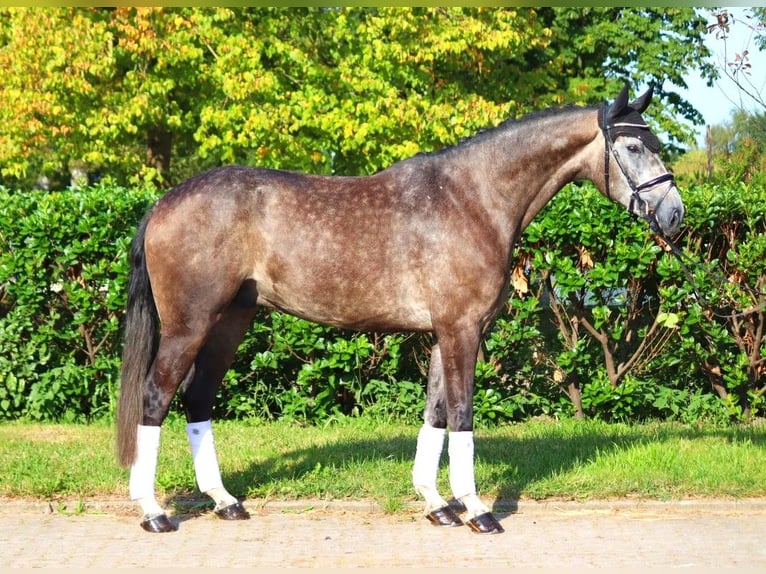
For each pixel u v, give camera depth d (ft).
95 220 26.53
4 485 19.54
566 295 27.22
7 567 15.40
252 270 17.90
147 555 16.08
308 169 44.78
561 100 55.62
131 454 17.58
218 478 18.66
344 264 17.63
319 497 19.34
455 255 17.47
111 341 27.61
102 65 41.55
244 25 44.06
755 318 27.99
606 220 26.68
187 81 44.98
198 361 18.93
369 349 27.12
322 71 44.14
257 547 16.56
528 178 18.03
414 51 44.32
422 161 18.21
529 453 22.70
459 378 17.65
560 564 15.66
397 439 24.38
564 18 66.59
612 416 28.22
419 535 17.31
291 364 27.89
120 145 48.16
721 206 27.14
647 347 27.91
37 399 26.96
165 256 17.56
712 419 27.84
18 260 26.50
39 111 42.55
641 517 18.45
